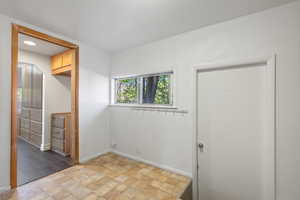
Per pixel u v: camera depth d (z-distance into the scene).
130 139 2.90
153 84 2.70
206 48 2.08
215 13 1.77
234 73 1.94
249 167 1.85
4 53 1.81
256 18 1.75
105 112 3.14
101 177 2.19
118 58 3.12
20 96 4.20
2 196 1.71
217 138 2.06
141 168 2.49
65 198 1.71
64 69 3.11
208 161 2.13
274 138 1.65
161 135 2.50
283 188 1.61
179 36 2.32
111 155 3.04
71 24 2.05
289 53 1.58
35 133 3.69
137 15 1.82
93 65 2.87
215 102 2.07
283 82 1.61
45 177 2.16
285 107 1.60
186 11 1.73
